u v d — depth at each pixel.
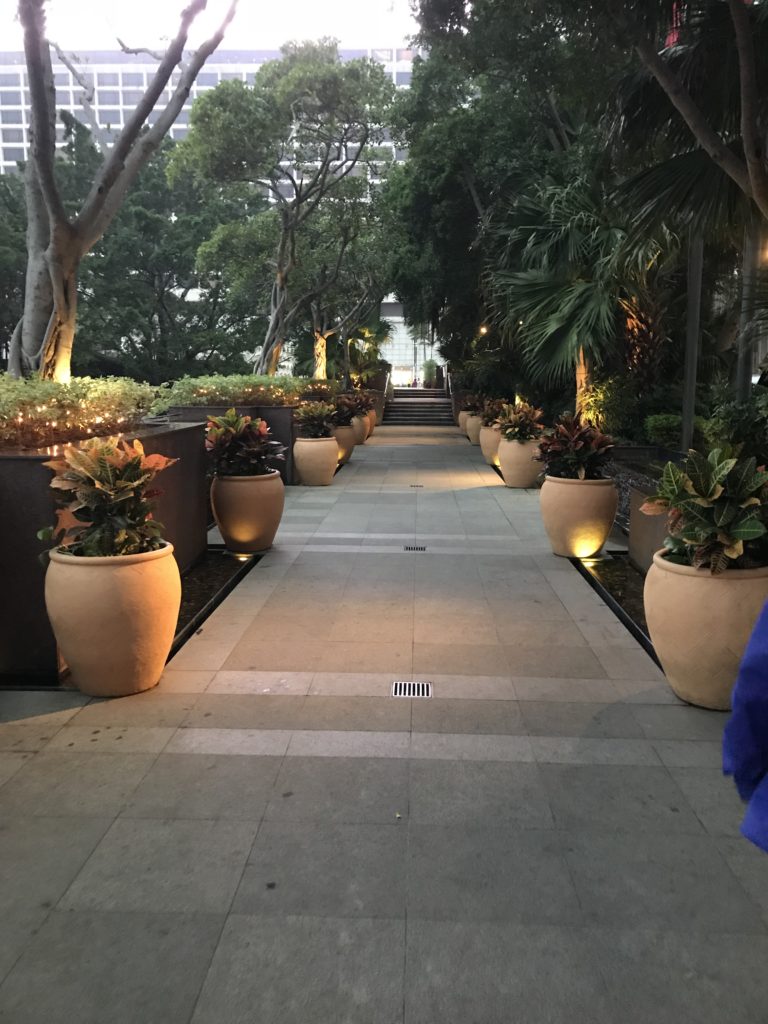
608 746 3.64
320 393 17.80
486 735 3.75
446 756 3.54
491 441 15.59
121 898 2.55
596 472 7.63
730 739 1.44
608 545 8.11
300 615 5.69
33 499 4.30
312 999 2.13
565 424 7.71
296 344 39.34
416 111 19.42
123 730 3.80
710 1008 2.10
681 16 5.81
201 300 37.34
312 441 12.56
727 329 12.55
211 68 74.38
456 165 19.06
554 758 3.52
